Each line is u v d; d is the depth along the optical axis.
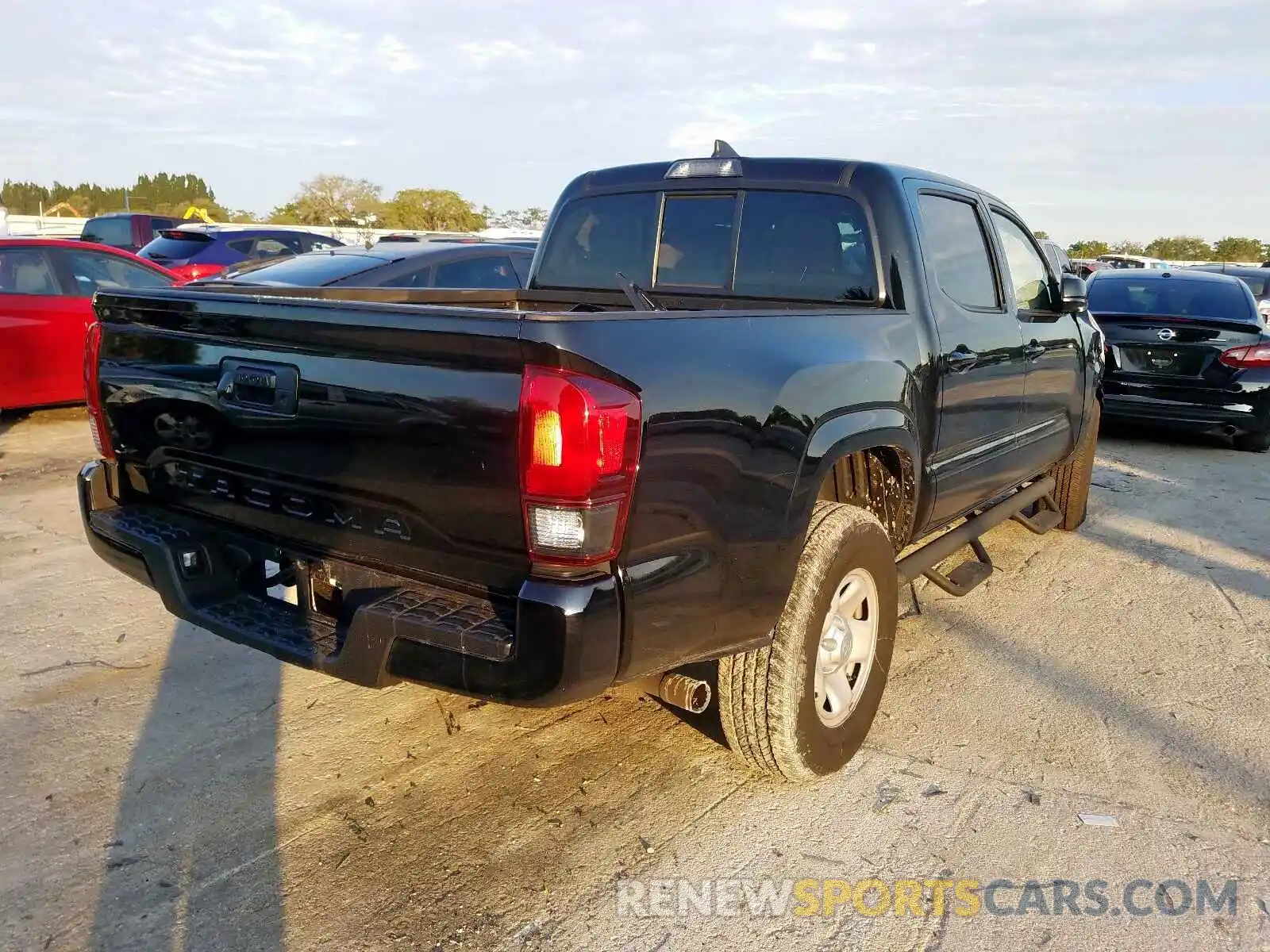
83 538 5.66
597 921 2.59
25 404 8.64
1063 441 5.46
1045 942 2.54
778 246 4.05
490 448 2.31
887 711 3.80
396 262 7.82
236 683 3.92
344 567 2.73
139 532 3.06
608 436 2.26
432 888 2.70
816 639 3.03
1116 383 9.02
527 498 2.26
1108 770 3.38
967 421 4.08
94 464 3.38
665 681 2.80
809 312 3.14
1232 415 8.68
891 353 3.45
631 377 2.34
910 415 3.51
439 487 2.43
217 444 2.93
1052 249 11.49
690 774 3.31
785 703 2.98
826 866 2.83
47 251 8.79
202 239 12.89
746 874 2.79
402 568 2.60
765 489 2.74
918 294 3.73
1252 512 6.92
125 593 4.82
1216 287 9.53
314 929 2.53
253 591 3.07
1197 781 3.33
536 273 4.85
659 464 2.41
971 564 4.54
